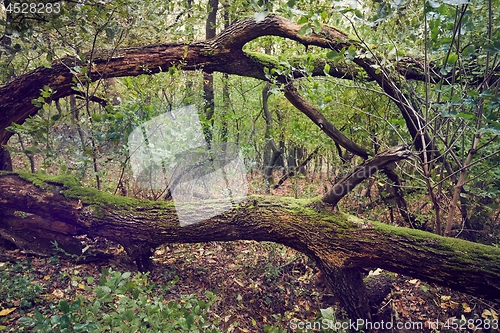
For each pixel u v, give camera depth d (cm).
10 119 385
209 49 415
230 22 558
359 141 515
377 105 459
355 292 315
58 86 387
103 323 231
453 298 359
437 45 296
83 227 359
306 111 449
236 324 308
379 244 295
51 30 305
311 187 594
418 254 282
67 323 197
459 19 271
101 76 382
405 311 345
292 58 440
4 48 287
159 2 353
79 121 374
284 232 329
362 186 517
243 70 432
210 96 555
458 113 271
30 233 382
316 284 379
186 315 227
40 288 302
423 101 346
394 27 400
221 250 430
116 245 411
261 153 795
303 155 729
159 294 331
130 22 333
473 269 265
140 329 220
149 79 428
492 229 431
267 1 277
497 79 331
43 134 359
